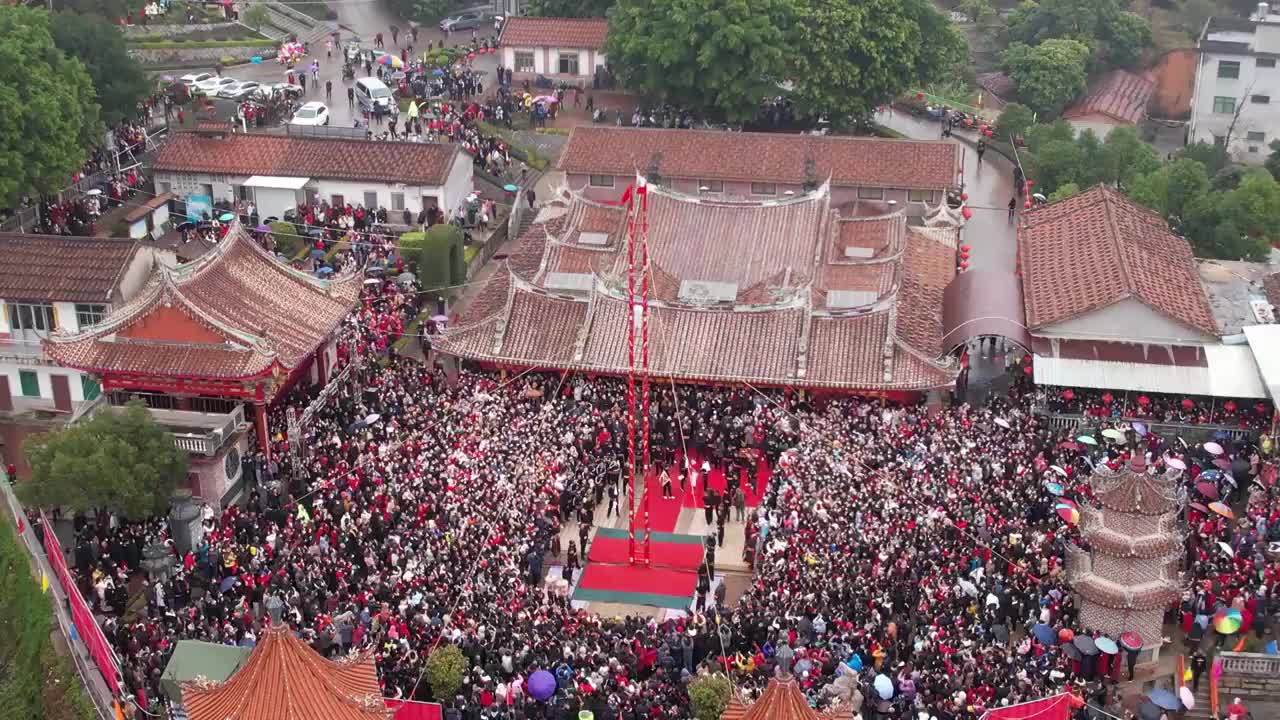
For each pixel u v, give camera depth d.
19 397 94.69
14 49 110.31
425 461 84.06
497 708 66.56
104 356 87.69
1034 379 93.50
